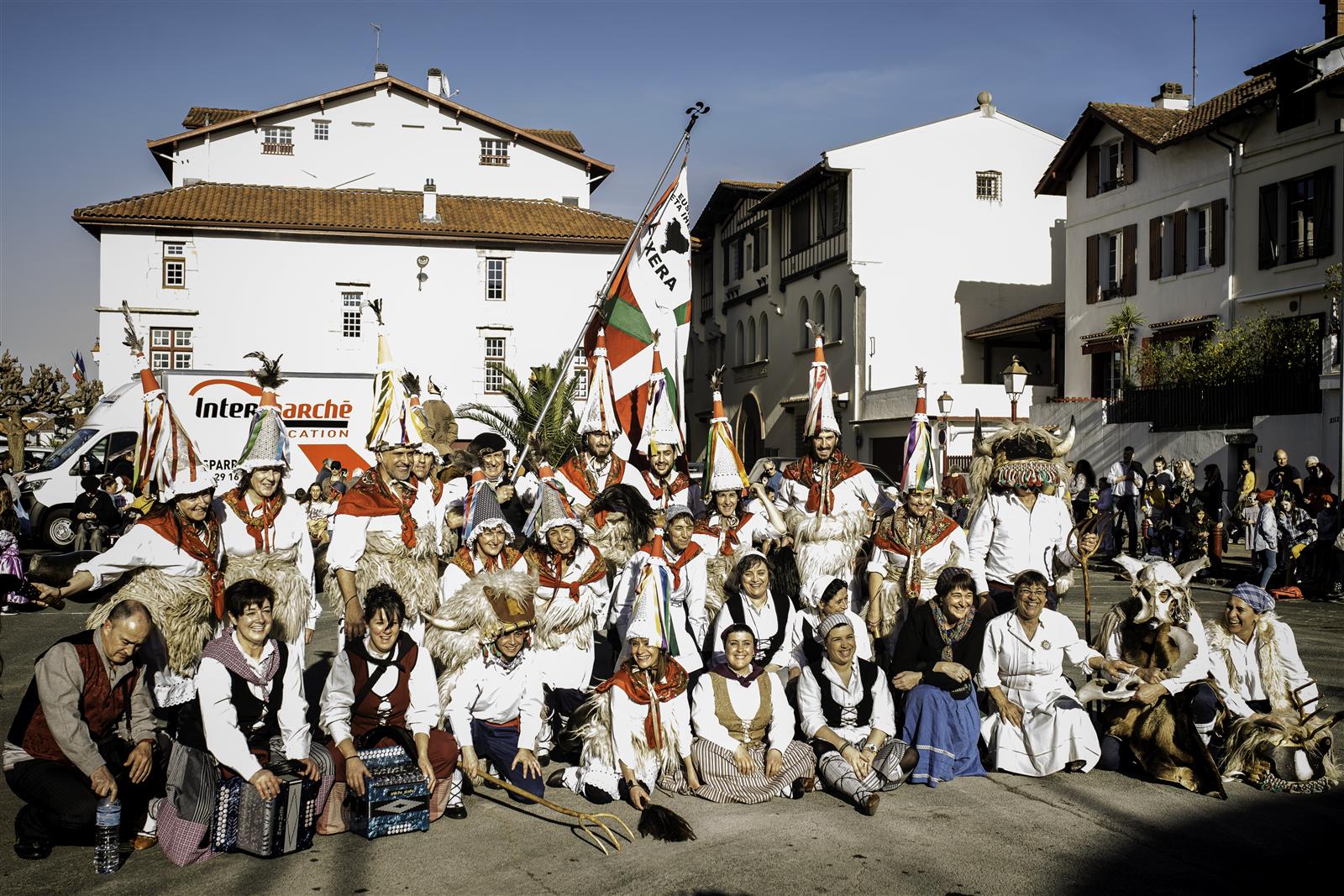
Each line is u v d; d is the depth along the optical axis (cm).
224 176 4028
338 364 3634
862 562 803
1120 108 2789
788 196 3625
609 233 3791
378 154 4119
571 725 657
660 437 965
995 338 3228
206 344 3569
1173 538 1727
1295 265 2212
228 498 675
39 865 520
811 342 3550
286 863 523
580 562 724
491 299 3741
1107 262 2827
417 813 568
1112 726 675
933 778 648
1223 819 585
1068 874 506
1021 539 748
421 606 709
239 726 540
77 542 1833
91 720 521
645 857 533
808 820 588
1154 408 2342
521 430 2998
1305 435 1942
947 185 3278
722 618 721
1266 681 696
